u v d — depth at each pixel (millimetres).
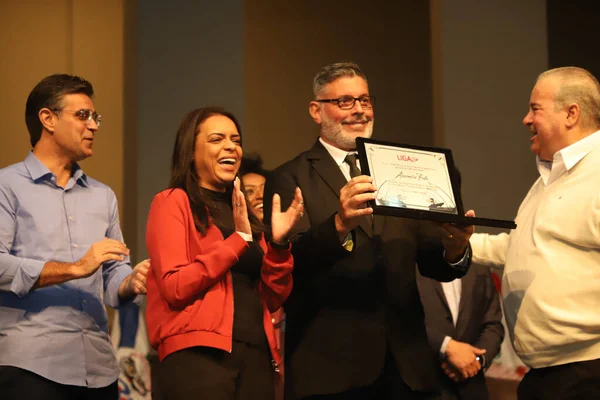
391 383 2732
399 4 5801
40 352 2717
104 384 2867
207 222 2592
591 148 2742
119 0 5016
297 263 2744
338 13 5734
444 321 3600
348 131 2926
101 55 4938
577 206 2686
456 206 2713
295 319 2801
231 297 2514
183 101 5277
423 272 2953
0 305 2732
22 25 4816
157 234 2537
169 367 2432
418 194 2676
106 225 3025
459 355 3434
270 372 2578
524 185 5523
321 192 2869
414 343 2768
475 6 5664
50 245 2830
